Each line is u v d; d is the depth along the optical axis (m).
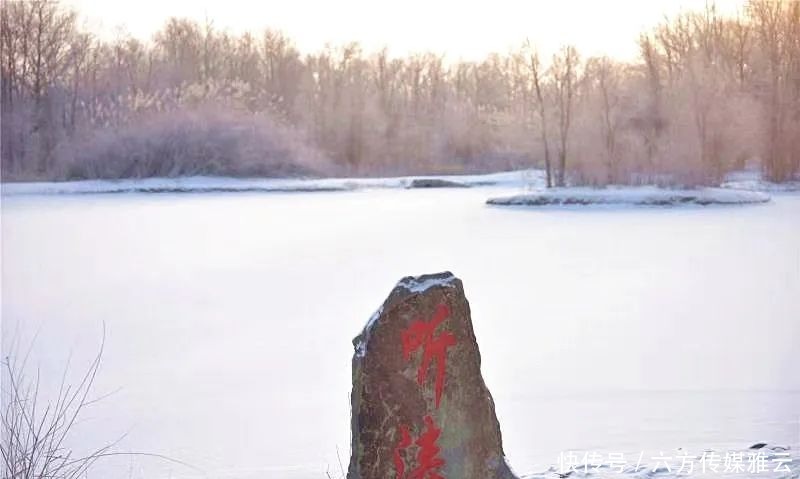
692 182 34.47
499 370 9.11
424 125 61.34
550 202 33.12
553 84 39.09
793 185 39.12
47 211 31.69
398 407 4.39
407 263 17.91
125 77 58.72
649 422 7.02
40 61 55.56
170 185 42.91
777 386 8.16
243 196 39.84
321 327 11.84
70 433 7.23
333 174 51.12
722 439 6.45
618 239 21.83
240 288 15.18
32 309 13.43
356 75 66.88
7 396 8.27
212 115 47.72
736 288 14.18
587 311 12.42
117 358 10.15
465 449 4.46
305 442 6.96
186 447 6.83
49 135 50.47
